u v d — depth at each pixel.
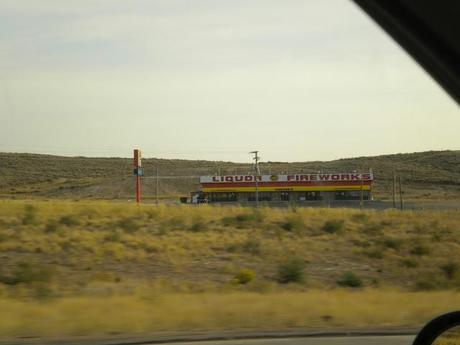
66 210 53.03
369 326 15.05
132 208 57.78
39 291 20.67
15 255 31.75
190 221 50.25
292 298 19.22
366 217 58.69
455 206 106.12
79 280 25.11
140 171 100.56
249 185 123.25
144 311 16.38
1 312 16.00
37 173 194.88
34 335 13.70
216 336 13.74
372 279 27.91
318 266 31.94
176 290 22.45
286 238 42.62
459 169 181.62
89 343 12.97
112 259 31.64
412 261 32.84
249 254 34.91
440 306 17.81
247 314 16.16
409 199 138.25
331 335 14.05
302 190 122.88
